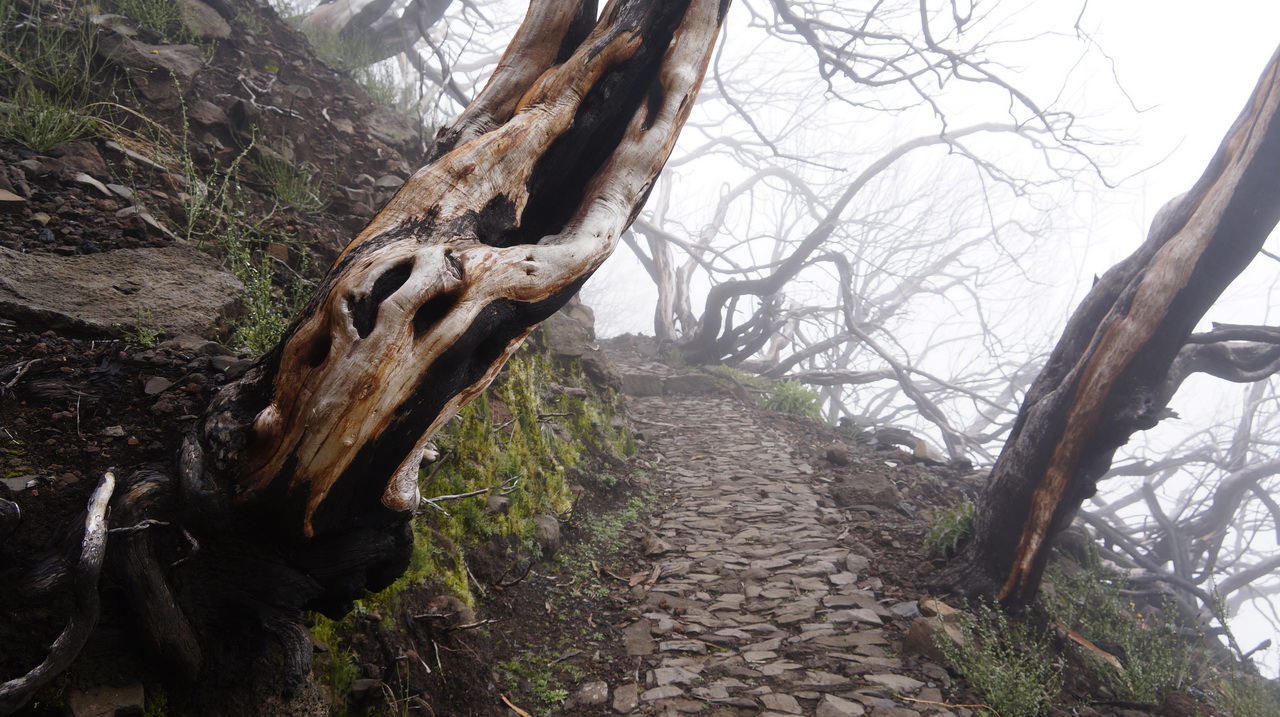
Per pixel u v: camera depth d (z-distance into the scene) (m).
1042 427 5.65
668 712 4.29
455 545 4.81
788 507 8.12
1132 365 5.26
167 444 2.62
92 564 1.99
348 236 5.81
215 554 2.33
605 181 2.97
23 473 2.39
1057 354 6.03
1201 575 11.06
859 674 4.82
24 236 3.67
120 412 2.74
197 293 3.68
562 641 5.04
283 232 5.15
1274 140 4.56
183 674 2.29
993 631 5.35
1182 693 5.37
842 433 12.43
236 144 5.77
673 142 3.15
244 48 7.23
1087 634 6.00
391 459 2.33
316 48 8.52
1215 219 4.87
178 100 5.62
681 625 5.41
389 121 7.89
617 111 3.04
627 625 5.40
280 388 2.28
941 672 4.91
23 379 2.76
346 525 2.40
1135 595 8.30
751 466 9.79
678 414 13.01
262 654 2.52
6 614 2.09
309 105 7.12
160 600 2.20
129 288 3.51
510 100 3.06
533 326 2.62
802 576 6.34
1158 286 5.11
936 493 8.73
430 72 10.90
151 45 6.11
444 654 4.03
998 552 5.95
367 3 10.51
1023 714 4.55
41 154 4.36
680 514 7.90
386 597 3.89
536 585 5.58
